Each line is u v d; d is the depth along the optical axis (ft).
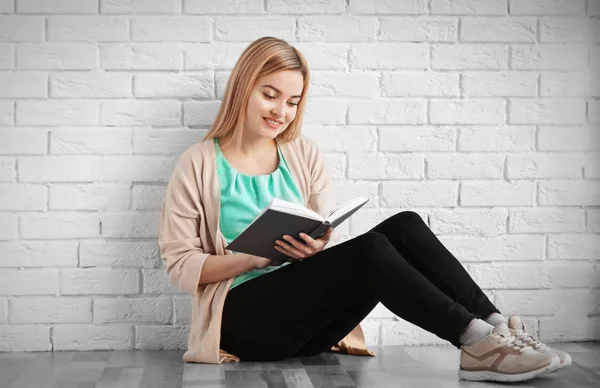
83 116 9.96
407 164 10.34
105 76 9.96
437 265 8.58
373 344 10.34
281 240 8.25
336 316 8.78
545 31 10.43
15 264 9.94
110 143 10.00
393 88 10.28
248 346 9.01
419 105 10.32
